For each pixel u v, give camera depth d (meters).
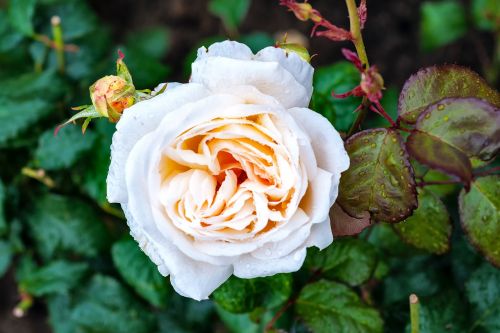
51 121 0.62
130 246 0.57
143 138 0.40
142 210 0.40
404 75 0.87
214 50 0.41
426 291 0.58
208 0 0.91
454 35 0.74
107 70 0.61
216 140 0.40
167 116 0.39
